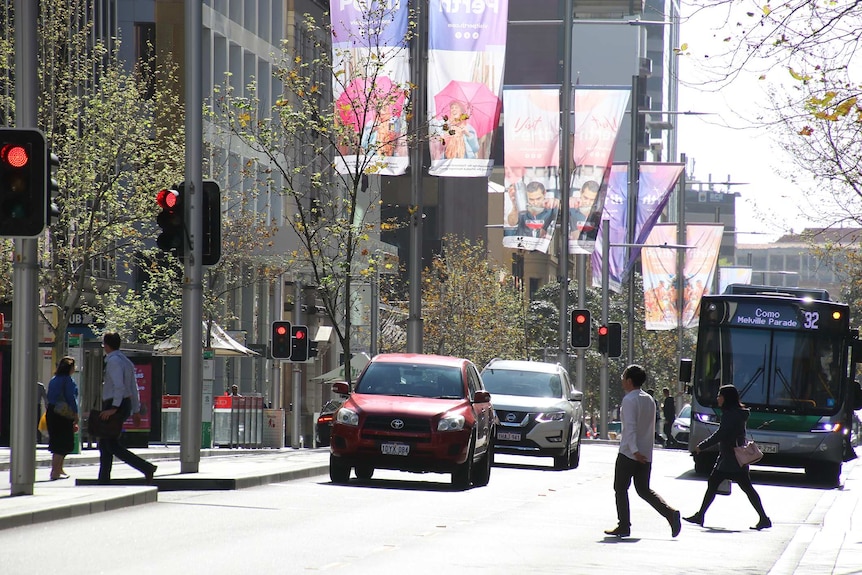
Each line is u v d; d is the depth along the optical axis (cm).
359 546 2662
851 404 5766
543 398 6038
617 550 2811
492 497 4125
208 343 8488
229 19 10300
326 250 10431
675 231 11769
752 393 5681
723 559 2742
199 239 4106
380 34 6375
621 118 8094
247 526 2961
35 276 3198
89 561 2303
